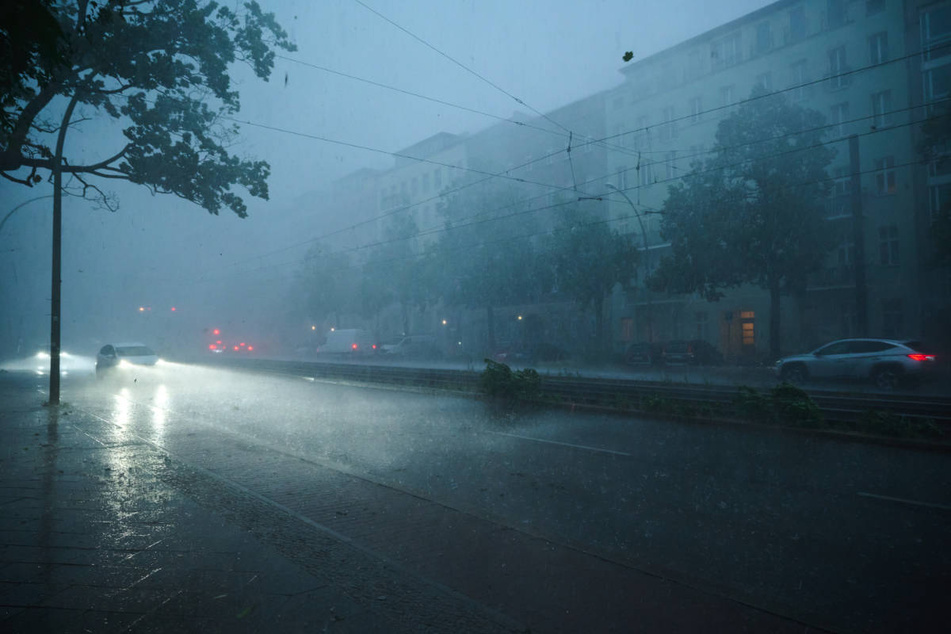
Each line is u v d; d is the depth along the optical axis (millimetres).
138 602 3527
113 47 11312
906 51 28844
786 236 25047
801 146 24938
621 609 3623
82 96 12562
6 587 3729
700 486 6711
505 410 13281
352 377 22234
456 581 4000
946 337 26734
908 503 6023
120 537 4695
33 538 4656
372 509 5617
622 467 7660
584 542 4953
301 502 5816
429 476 7266
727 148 25953
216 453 8320
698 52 37688
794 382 19312
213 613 3396
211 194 13750
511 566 4277
